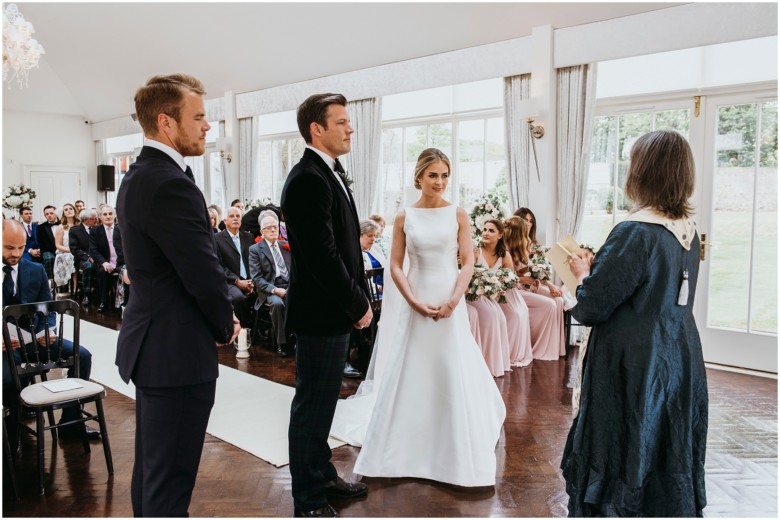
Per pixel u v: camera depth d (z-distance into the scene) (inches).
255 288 242.4
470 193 292.2
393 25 274.8
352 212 101.8
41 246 380.8
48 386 122.1
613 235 76.6
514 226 224.4
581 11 225.1
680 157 76.0
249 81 360.8
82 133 539.5
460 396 116.0
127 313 81.8
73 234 349.1
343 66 311.3
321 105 96.3
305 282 97.9
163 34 353.4
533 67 239.5
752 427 147.6
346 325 99.7
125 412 161.5
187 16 331.3
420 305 117.0
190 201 76.9
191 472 81.9
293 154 376.5
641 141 78.9
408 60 285.1
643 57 223.8
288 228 98.3
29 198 390.6
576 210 238.2
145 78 402.6
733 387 182.1
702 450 78.5
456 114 292.4
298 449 100.3
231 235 250.8
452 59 268.4
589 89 230.1
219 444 136.6
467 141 290.8
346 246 99.3
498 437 134.6
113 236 321.4
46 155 522.6
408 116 311.1
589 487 76.5
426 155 123.6
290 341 232.5
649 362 74.2
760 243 199.2
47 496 112.7
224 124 391.5
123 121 498.0
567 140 238.2
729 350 206.2
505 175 273.6
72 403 118.0
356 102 315.0
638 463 73.5
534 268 224.4
